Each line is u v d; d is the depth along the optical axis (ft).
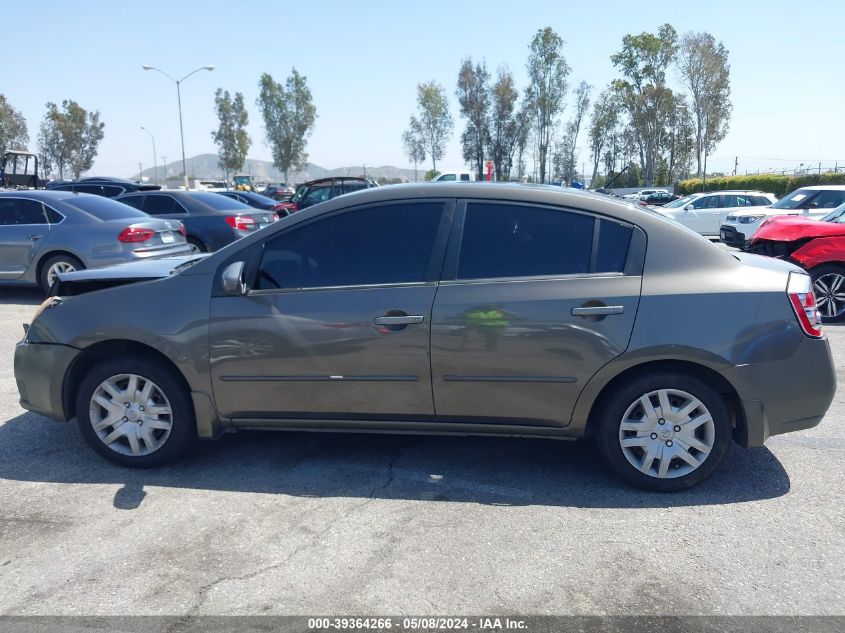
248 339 13.07
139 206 43.96
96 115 259.19
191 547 10.98
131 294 13.64
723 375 12.20
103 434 13.96
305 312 12.93
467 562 10.50
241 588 9.89
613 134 219.20
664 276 12.40
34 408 14.32
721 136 211.41
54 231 32.01
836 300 28.78
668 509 12.23
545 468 14.03
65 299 14.07
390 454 14.79
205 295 13.33
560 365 12.39
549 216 12.87
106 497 12.77
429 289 12.73
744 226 53.26
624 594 9.70
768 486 13.15
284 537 11.28
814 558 10.62
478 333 12.47
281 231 13.43
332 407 13.19
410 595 9.67
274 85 277.03
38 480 13.51
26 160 79.30
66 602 9.60
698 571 10.27
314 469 14.01
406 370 12.76
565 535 11.32
